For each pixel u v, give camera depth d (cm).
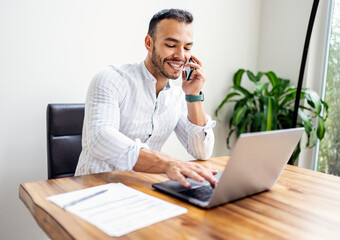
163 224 62
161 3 223
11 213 172
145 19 215
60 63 182
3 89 165
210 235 58
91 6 190
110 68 131
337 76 247
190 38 121
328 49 253
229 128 282
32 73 173
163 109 141
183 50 121
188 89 131
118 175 99
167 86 144
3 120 166
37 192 79
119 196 77
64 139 153
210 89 262
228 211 72
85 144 129
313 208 76
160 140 149
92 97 117
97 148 101
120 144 97
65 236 58
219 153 278
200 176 84
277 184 97
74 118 157
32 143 176
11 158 170
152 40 124
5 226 171
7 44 163
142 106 134
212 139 131
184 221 64
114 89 122
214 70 262
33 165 178
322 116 256
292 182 100
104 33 197
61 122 152
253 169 76
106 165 130
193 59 136
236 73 269
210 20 254
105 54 199
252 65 294
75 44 186
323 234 61
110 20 198
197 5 243
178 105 146
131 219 63
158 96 138
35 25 171
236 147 65
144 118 137
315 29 252
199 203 73
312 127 225
